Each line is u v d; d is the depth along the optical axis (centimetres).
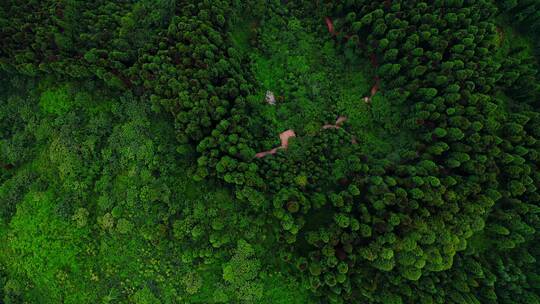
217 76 4216
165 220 3897
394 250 3706
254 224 3922
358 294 3853
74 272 3972
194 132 3988
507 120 4134
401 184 3928
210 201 3975
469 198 3850
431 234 3588
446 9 4403
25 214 4100
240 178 3816
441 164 4097
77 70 4172
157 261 3900
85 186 4103
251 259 3884
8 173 4388
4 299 4056
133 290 3919
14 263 4088
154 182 3994
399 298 3647
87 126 4288
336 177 4288
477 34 4291
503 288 3866
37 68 4291
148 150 4094
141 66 4259
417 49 4234
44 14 4462
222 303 3906
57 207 4034
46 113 4397
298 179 4056
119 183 4112
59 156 4181
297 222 3850
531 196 3925
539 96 4375
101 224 3984
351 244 3816
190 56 4206
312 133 4494
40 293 4028
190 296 3906
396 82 4447
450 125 4094
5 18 4444
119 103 4325
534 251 4028
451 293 3722
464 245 3681
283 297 3925
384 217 3803
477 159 3894
